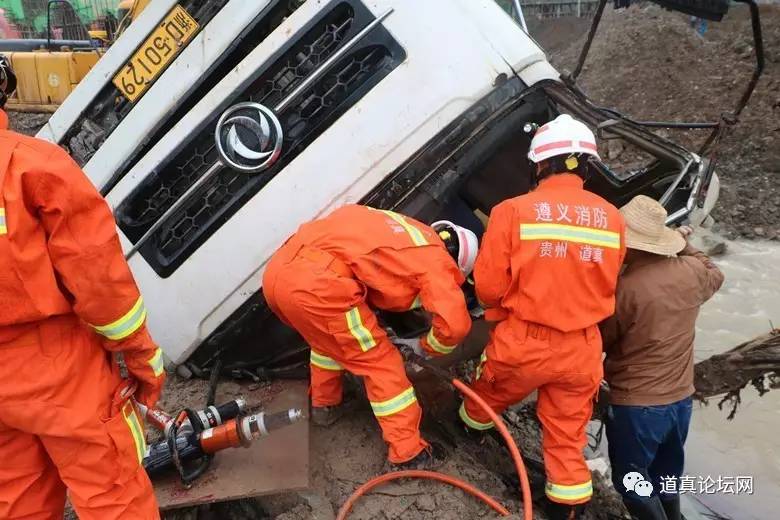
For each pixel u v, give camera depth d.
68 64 7.50
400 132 2.81
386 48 2.84
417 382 3.49
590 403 2.69
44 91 7.64
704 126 3.66
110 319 1.82
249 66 2.94
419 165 2.82
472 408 2.99
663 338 2.71
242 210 3.00
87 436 1.84
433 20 2.79
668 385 2.75
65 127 3.41
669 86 10.40
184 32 3.09
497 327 2.65
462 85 2.76
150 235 3.17
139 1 4.23
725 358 3.38
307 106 2.93
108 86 3.29
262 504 2.74
